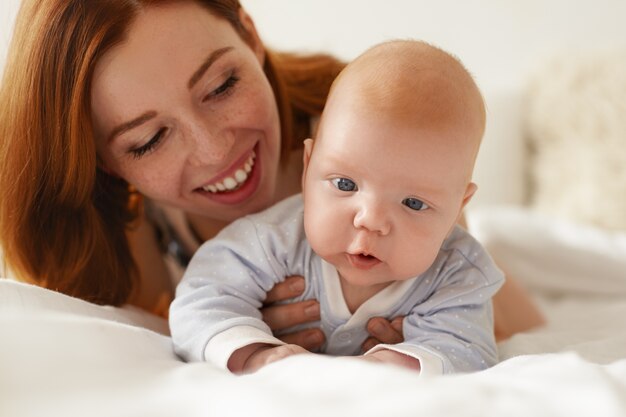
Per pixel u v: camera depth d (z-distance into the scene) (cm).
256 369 78
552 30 257
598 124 215
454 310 89
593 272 179
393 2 254
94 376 68
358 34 255
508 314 131
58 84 100
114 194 119
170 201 110
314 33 253
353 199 79
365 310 90
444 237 82
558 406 53
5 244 112
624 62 221
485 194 227
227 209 112
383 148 77
